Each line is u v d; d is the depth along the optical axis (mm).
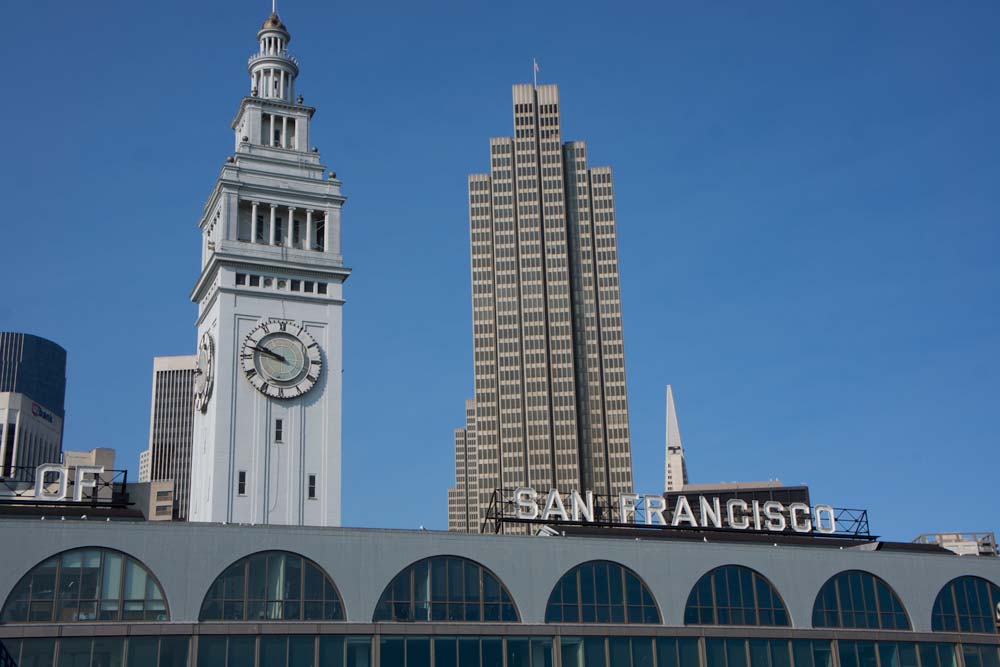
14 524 76375
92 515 85000
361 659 81562
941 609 99250
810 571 96625
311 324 118438
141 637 76625
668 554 92938
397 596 84188
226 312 114938
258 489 110625
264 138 127500
